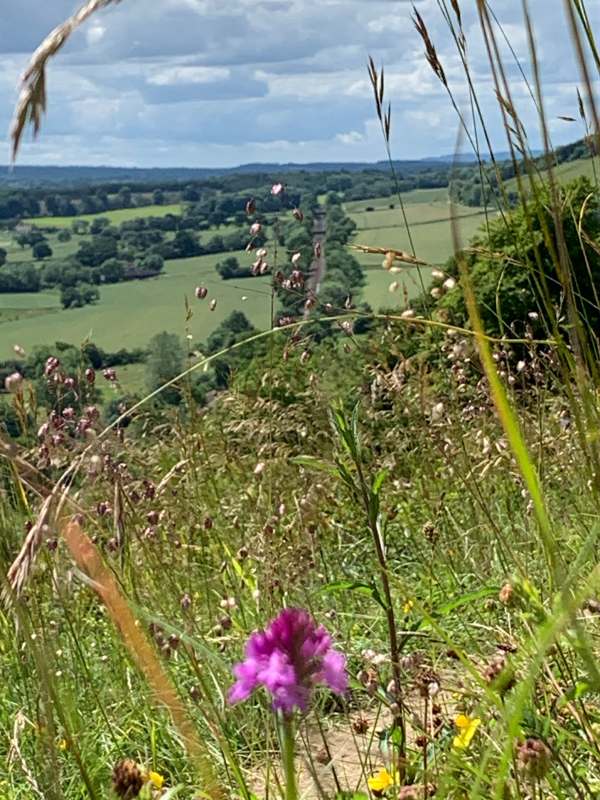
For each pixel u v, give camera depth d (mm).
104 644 3594
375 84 2721
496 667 2012
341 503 4672
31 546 1726
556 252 1882
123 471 4328
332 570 4207
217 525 4465
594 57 1779
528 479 1593
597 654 2422
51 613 3412
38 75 1503
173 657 3336
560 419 4035
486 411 4465
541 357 4312
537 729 1904
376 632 3672
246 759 2902
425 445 4512
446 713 2514
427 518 4402
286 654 1688
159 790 2482
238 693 1699
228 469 5164
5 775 2875
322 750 2627
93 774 2814
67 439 3604
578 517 3480
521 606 2209
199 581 4012
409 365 4312
